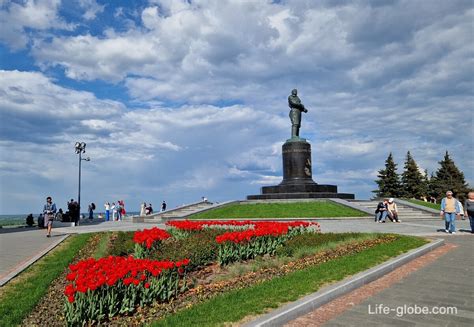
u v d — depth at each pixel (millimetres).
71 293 7090
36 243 18641
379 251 13031
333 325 6789
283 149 39031
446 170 72312
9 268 12266
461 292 8742
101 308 7512
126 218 46094
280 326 6719
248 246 13227
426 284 9453
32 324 7461
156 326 6625
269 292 8250
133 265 8328
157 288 8422
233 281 10078
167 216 33719
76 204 34219
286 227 15977
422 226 24562
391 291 8867
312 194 35844
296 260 12656
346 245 14945
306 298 7773
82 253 15703
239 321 6652
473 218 20172
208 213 33000
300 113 40219
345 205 32406
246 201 35812
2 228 30391
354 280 9094
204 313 7125
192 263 11648
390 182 70812
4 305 8367
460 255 13367
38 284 10203
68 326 7227
